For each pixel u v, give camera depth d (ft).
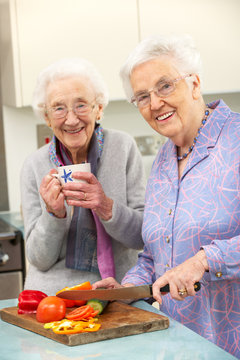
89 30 9.38
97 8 9.37
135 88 4.64
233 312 4.40
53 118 5.39
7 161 10.80
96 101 5.50
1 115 10.74
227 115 4.66
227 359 3.43
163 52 4.50
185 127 4.67
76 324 3.90
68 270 5.74
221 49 9.72
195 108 4.71
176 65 4.51
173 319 4.30
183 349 3.62
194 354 3.53
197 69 4.62
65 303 4.32
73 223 5.70
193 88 4.68
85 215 5.71
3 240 8.56
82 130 5.45
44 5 9.23
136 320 4.02
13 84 9.41
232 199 4.38
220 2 9.62
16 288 8.66
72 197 5.16
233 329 4.41
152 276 5.10
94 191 5.18
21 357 3.56
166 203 4.79
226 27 9.69
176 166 4.86
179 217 4.62
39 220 5.57
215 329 4.49
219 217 4.40
